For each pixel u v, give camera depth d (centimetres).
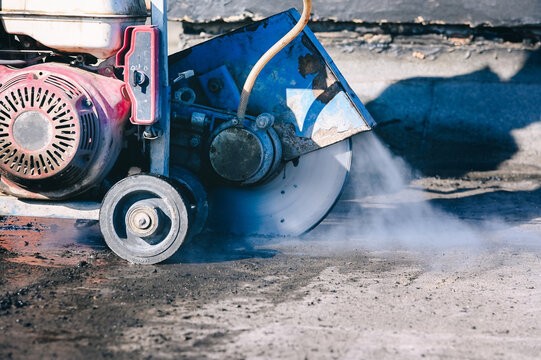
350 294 504
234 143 601
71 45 557
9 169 535
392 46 983
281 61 622
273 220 655
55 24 555
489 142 941
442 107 955
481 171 919
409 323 449
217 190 652
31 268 545
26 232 642
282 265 573
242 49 633
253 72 589
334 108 614
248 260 586
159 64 559
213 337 423
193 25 1014
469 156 939
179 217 548
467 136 945
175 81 582
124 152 588
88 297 488
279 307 475
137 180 550
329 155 635
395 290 513
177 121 612
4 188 562
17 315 452
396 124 956
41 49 575
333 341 420
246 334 428
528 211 766
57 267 549
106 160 550
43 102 525
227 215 658
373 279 539
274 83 623
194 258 585
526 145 934
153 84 545
